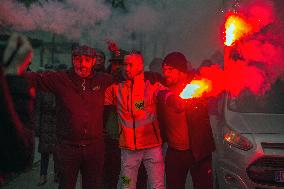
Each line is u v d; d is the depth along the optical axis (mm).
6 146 1879
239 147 5074
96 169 4359
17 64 1905
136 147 4457
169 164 4516
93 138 4262
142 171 5105
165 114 4414
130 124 4453
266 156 4906
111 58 5059
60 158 4273
